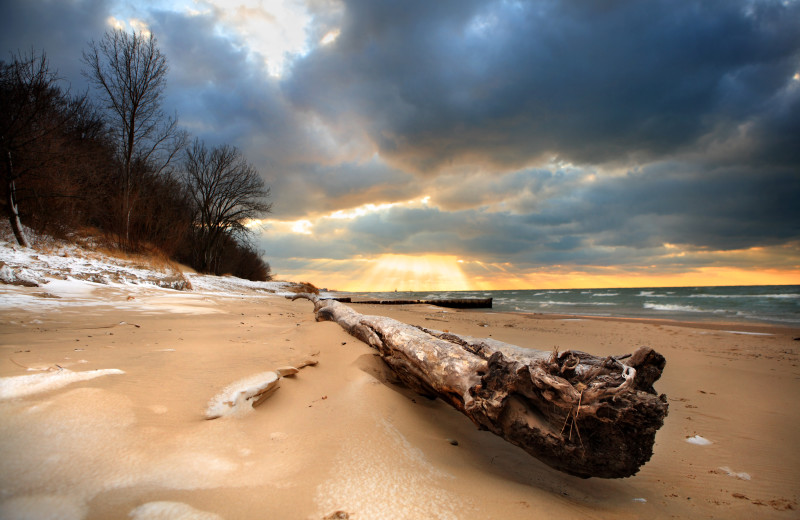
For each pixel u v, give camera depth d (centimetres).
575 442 222
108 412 219
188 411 247
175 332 538
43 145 1152
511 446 306
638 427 213
